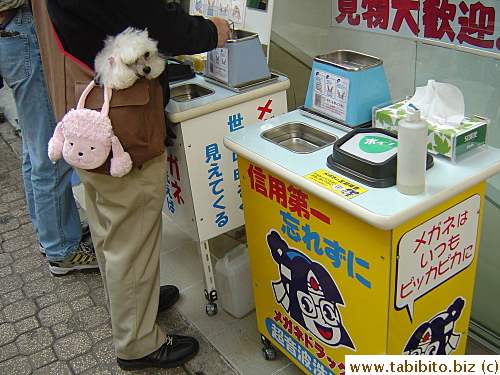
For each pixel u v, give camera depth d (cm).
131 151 154
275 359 195
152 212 171
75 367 200
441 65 173
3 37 199
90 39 146
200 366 195
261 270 179
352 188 129
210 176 197
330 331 156
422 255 132
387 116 147
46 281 249
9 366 202
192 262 255
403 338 141
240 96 190
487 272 189
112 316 183
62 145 157
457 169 132
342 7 202
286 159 147
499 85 159
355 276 136
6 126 429
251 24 211
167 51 156
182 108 181
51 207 237
